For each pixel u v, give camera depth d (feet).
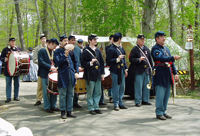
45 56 19.40
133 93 24.43
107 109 20.16
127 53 35.63
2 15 88.28
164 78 15.93
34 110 19.80
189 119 16.14
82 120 16.52
